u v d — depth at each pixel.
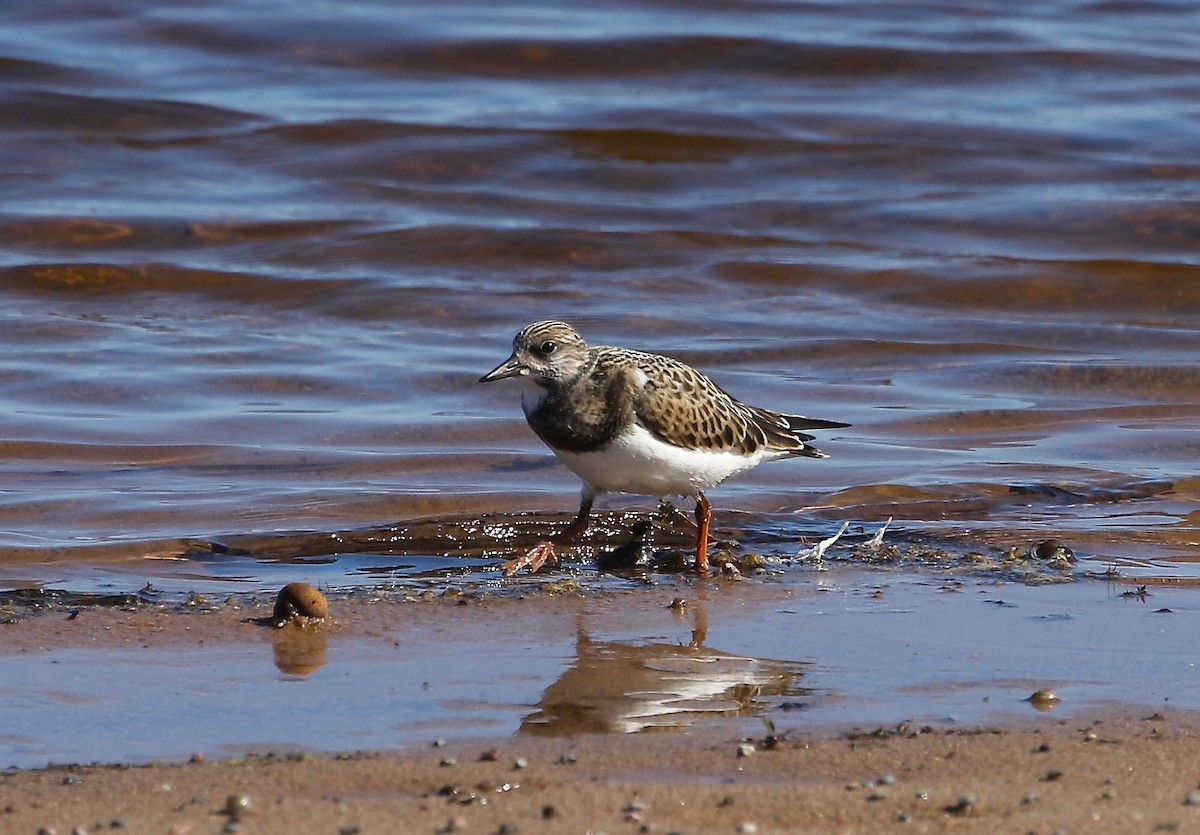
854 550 12.23
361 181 24.56
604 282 21.28
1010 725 8.35
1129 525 13.04
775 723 8.40
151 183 24.14
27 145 24.95
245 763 7.75
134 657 9.48
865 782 7.49
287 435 15.42
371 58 28.91
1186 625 10.27
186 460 14.62
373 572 11.72
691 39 29.64
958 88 28.91
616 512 13.32
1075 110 27.91
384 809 7.10
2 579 11.29
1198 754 7.89
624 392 11.40
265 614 10.34
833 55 29.53
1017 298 21.17
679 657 9.59
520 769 7.66
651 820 7.00
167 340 18.41
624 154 25.77
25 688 8.91
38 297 20.14
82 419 15.61
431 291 20.55
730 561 11.73
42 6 29.69
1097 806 7.17
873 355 18.78
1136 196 24.44
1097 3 32.97
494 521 13.01
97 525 12.79
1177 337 19.75
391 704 8.71
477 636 9.98
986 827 6.92
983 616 10.48
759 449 12.11
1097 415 16.64
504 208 23.88
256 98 27.28
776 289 21.31
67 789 7.37
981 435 15.96
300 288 20.58
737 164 25.69
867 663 9.48
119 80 27.48
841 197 24.44
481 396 16.89
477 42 29.16
